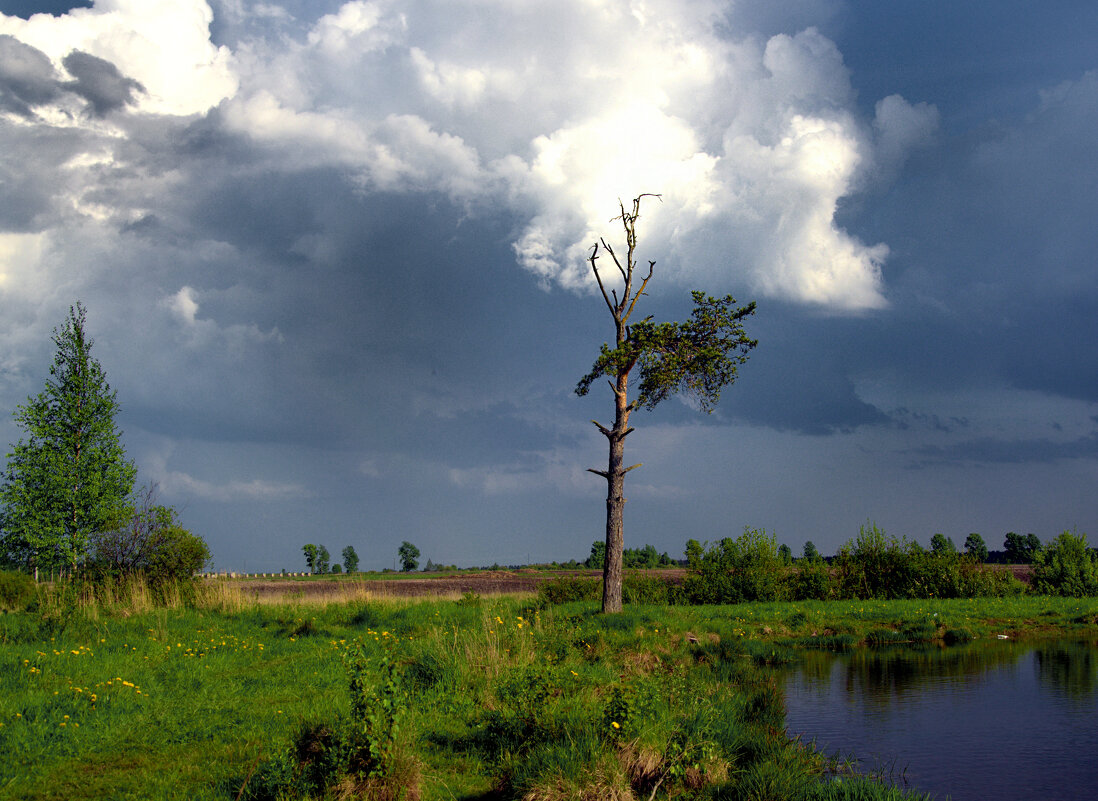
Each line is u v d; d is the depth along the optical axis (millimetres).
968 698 14461
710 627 22656
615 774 7660
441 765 8727
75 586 22547
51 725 9547
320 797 7266
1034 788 9109
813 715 13062
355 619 20906
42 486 25688
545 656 13867
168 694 11703
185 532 25531
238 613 21656
